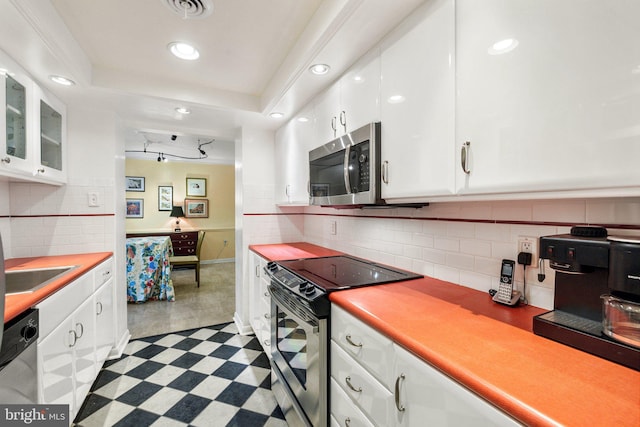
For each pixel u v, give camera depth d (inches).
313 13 54.3
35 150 67.4
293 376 59.0
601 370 25.6
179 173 231.8
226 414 66.1
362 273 62.6
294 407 57.8
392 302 43.9
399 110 47.8
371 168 53.0
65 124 85.0
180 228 230.4
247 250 111.6
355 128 59.8
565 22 27.0
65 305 55.2
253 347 97.9
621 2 23.6
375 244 75.6
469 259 51.1
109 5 51.3
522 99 30.4
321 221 106.0
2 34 50.1
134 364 86.7
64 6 51.6
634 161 23.1
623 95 23.6
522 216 43.1
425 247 60.2
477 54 35.1
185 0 50.1
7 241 80.4
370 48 55.0
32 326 42.9
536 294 41.6
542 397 21.8
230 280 187.0
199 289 166.9
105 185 91.3
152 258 145.6
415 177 44.8
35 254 84.1
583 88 25.9
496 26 32.9
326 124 71.5
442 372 28.1
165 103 84.2
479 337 32.3
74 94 77.9
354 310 42.2
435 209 57.8
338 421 47.3
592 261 28.8
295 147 93.0
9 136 60.2
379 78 52.7
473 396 25.1
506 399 21.9
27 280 66.9
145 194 221.9
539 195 30.5
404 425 33.0
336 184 65.7
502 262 44.9
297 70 63.6
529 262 41.8
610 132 24.3
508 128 31.8
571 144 26.8
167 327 114.2
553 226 39.4
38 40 52.0
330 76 66.3
